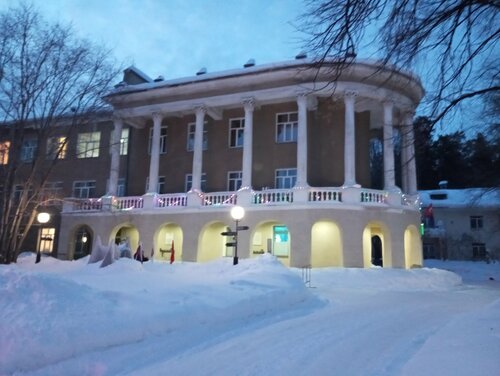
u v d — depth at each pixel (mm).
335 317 12484
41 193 30422
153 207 32438
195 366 7230
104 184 38125
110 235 33688
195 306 10766
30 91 27125
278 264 18328
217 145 34250
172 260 28812
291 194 28859
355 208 27750
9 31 26219
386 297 18359
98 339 7891
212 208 30547
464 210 49062
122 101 34562
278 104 32688
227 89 31688
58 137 34094
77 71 28703
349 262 27219
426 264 45156
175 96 33375
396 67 6582
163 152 36344
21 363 6617
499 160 21422
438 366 6328
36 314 7672
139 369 7039
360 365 7348
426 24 5961
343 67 6789
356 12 6012
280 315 12492
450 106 7012
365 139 32281
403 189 31406
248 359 7684
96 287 10750
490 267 42750
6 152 32688
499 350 6871
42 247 38719
